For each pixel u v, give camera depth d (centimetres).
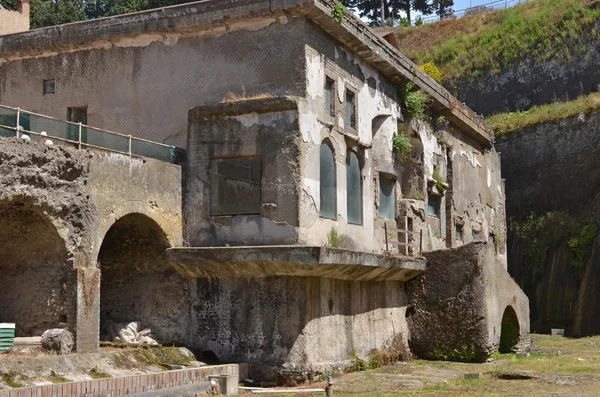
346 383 1748
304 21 1841
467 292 2252
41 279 1630
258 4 1844
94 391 1308
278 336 1770
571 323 3606
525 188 4044
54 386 1235
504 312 2498
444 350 2270
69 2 5462
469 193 3222
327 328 1866
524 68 4600
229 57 1908
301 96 1817
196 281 1859
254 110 1820
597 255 3581
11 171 1458
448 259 2295
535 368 1912
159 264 1884
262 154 1806
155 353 1659
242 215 1816
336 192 1953
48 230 1603
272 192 1786
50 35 2102
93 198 1616
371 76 2242
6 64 2189
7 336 1482
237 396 1544
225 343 1817
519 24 4866
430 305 2306
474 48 4928
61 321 1597
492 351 2253
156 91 1984
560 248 3744
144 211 1747
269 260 1719
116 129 2019
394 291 2261
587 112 3891
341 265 1806
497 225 3625
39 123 1580
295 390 1655
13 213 1584
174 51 1975
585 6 4559
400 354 2236
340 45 2042
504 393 1482
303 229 1770
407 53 5459
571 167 3888
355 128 2103
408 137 2511
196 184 1867
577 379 1688
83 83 2078
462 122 3059
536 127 4069
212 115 1862
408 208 2456
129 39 2023
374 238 2209
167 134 1958
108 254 1919
